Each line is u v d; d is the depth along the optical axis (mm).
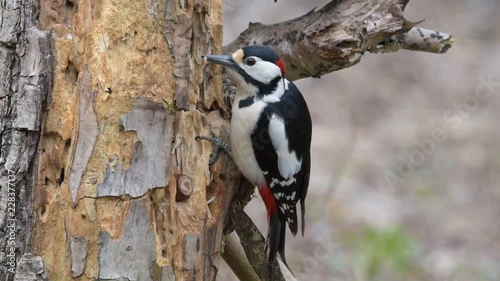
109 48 7188
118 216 7207
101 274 7141
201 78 8172
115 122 7188
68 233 7113
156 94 7391
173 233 7590
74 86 7211
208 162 8305
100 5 7199
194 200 7848
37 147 7172
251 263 8922
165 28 7465
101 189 7133
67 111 7168
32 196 7156
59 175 7230
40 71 7105
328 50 9039
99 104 7125
